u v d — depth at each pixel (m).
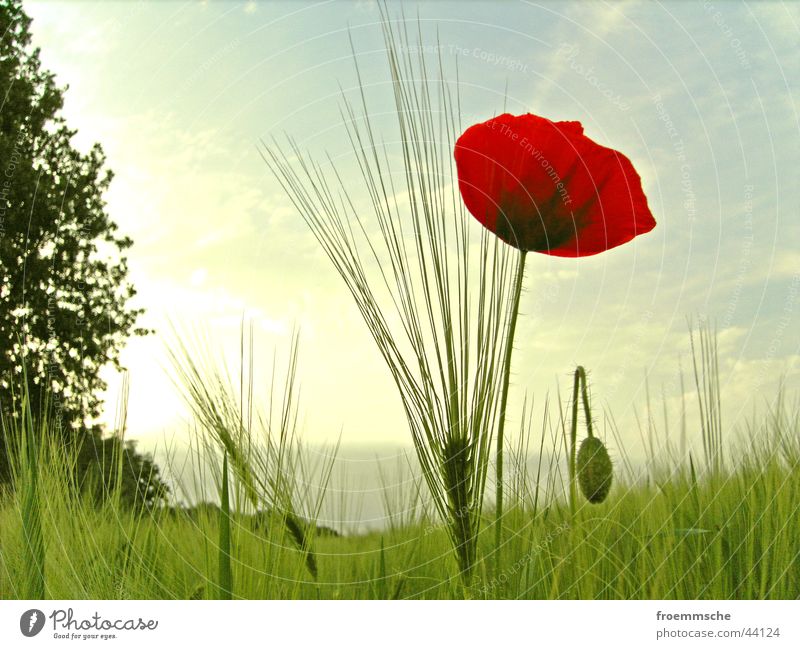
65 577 0.48
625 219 0.43
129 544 0.47
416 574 0.47
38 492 0.48
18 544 0.48
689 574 0.47
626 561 0.47
